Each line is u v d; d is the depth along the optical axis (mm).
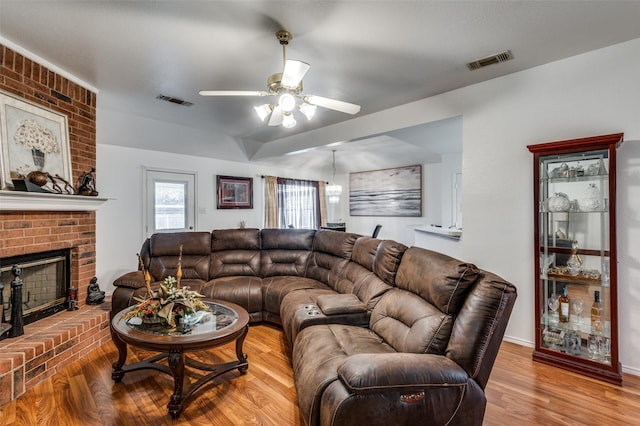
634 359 2387
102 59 2658
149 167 4930
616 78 2443
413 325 1878
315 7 1968
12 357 2094
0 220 2355
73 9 1993
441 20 2115
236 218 6223
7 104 2385
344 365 1487
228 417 1940
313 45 2438
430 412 1417
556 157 2600
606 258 2424
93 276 3252
